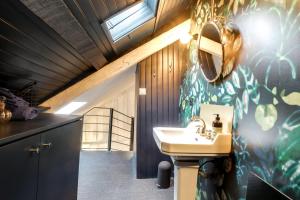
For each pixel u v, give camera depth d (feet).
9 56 3.90
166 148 5.22
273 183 3.67
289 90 3.34
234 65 5.29
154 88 10.52
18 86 5.28
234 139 5.20
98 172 10.91
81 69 7.58
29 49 4.13
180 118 10.34
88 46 5.74
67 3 3.51
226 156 5.48
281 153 3.48
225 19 5.93
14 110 4.05
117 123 18.54
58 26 3.82
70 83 8.11
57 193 3.88
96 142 18.75
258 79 4.24
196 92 8.24
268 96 3.89
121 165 12.05
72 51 5.50
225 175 5.49
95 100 14.70
